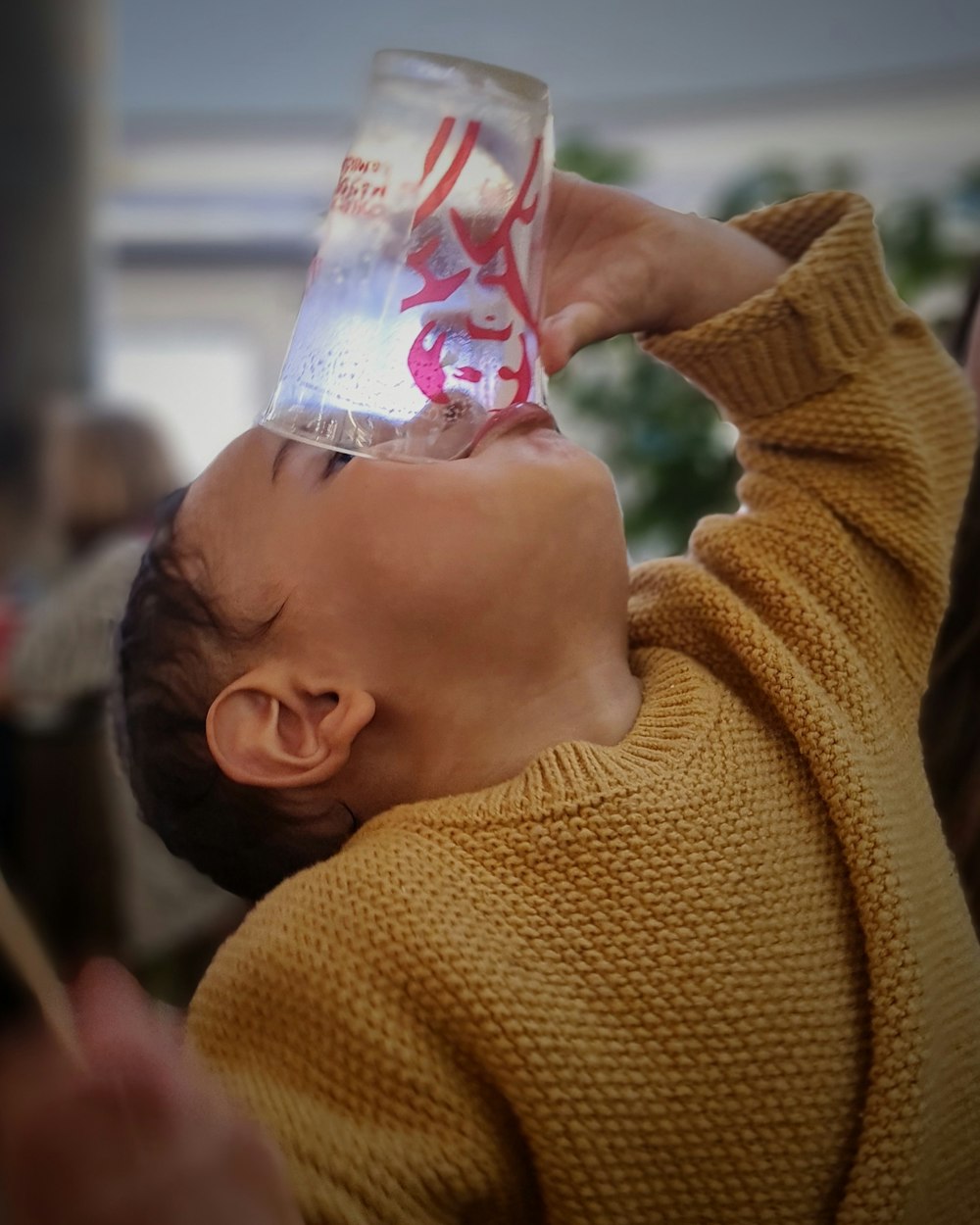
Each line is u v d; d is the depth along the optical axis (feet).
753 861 2.26
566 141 9.20
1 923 1.36
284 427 2.37
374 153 2.32
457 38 11.00
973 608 3.11
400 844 2.30
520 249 2.34
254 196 13.16
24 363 11.16
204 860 2.91
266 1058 2.14
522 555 2.40
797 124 11.37
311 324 2.39
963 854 3.02
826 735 2.38
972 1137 2.34
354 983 2.12
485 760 2.49
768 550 2.69
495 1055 2.07
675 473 6.66
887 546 2.63
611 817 2.25
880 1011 2.20
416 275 2.28
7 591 9.90
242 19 10.78
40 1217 1.21
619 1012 2.12
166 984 7.11
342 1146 1.96
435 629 2.43
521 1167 2.16
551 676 2.49
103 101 10.96
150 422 8.13
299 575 2.48
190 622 2.64
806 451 2.77
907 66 10.64
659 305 2.63
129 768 2.97
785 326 2.61
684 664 2.62
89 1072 1.30
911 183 11.27
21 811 6.91
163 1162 1.26
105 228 12.26
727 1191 2.09
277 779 2.52
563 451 2.48
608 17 10.52
